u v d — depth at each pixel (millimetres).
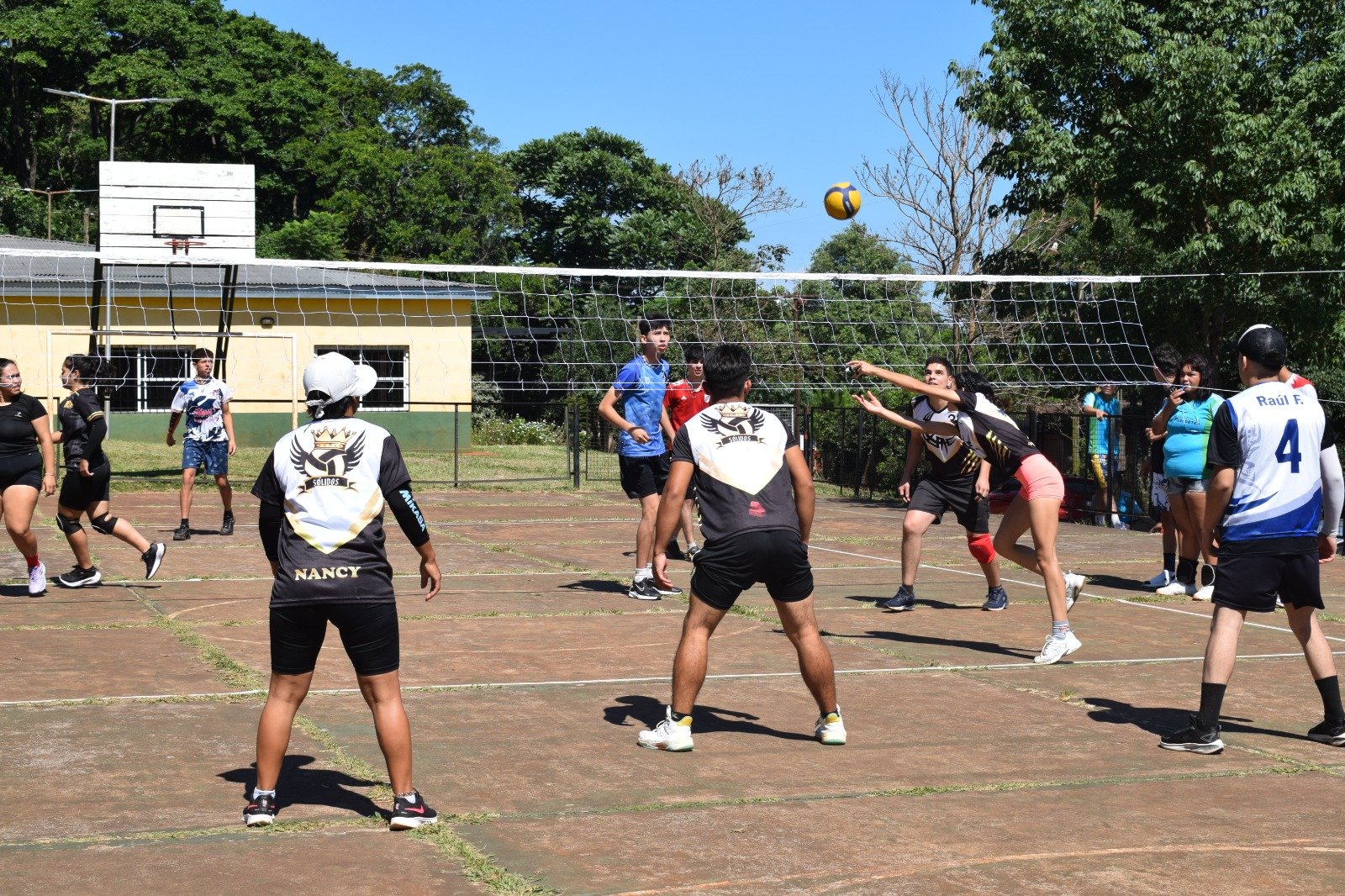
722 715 6242
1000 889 4000
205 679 6781
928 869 4164
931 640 8375
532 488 21031
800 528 5723
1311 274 21234
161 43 53656
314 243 49219
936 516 9570
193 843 4301
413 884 3959
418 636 8211
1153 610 9859
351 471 4520
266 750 4500
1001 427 7793
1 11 52719
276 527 4605
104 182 21453
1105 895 3973
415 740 5695
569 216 58781
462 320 30016
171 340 28125
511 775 5168
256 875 4012
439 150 58656
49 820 4508
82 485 9688
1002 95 22922
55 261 29281
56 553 11773
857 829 4562
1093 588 11125
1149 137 21406
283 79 55562
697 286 34000
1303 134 20422
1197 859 4309
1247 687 7074
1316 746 5848
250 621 8531
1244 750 5758
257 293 28266
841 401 23781
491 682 6914
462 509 17312
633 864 4164
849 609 9594
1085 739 5902
